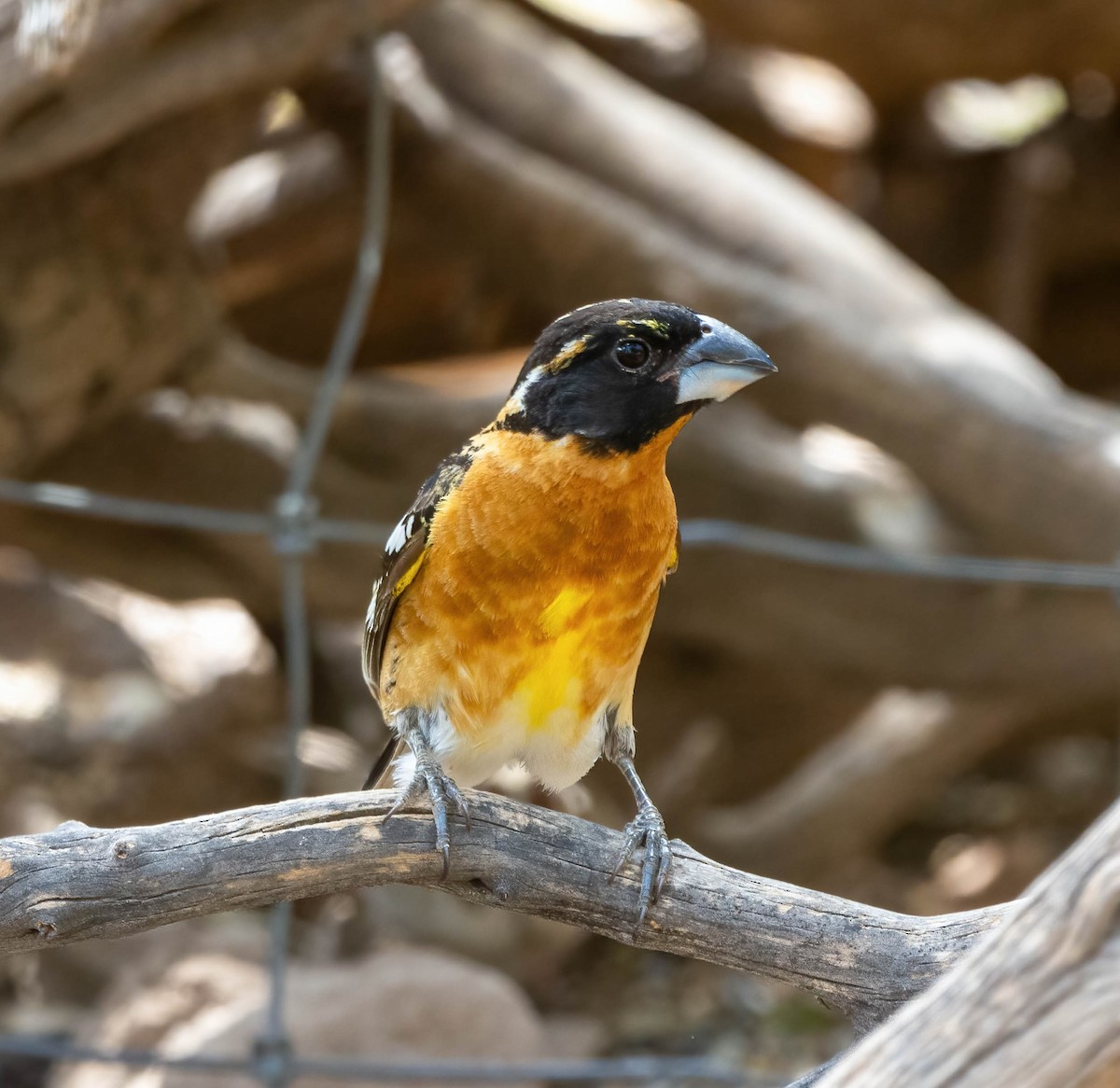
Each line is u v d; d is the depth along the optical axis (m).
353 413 13.24
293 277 15.62
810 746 17.22
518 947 14.59
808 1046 13.55
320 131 13.99
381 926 13.91
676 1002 14.45
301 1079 10.72
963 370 12.02
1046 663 13.16
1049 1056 3.34
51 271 10.90
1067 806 19.02
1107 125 16.91
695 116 16.25
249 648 15.98
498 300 15.52
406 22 12.91
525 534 6.02
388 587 6.36
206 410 13.15
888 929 5.29
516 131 13.02
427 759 5.68
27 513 12.91
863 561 9.48
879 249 13.39
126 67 9.27
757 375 6.05
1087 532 11.80
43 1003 13.55
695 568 13.28
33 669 14.95
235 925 13.73
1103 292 18.38
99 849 5.00
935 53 15.29
